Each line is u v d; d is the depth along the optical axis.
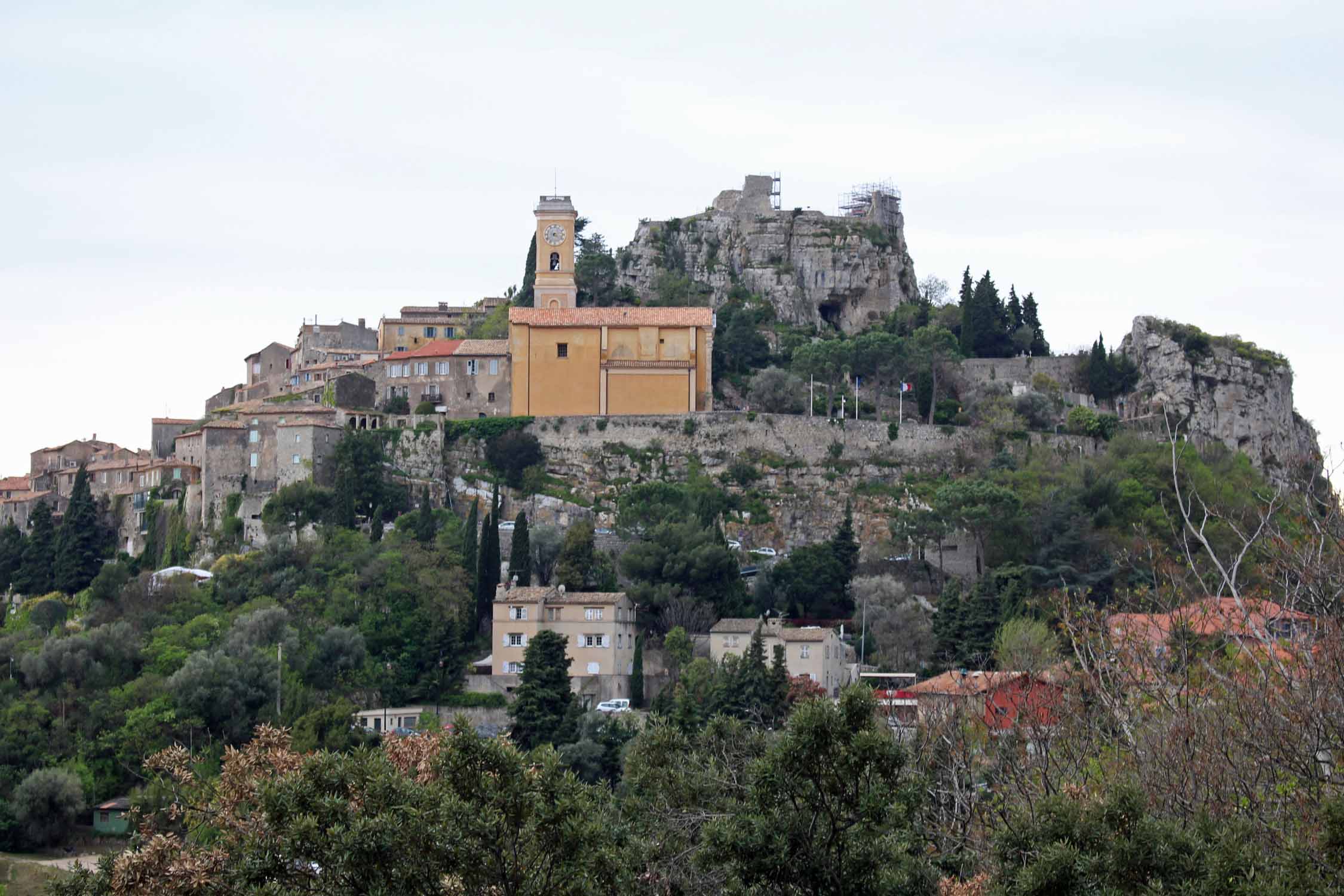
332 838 148.12
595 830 154.00
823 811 158.50
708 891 182.12
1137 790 142.25
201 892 153.62
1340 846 130.50
